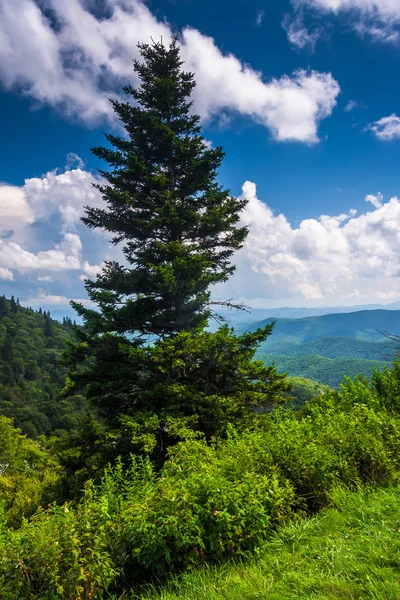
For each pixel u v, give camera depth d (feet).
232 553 12.03
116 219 40.75
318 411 25.21
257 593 9.30
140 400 33.73
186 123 44.42
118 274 39.50
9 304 655.35
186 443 17.44
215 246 44.21
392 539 10.53
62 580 9.61
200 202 44.86
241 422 31.68
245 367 34.47
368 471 16.89
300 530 12.78
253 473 14.34
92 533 10.88
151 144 44.78
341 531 12.20
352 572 9.39
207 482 12.89
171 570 11.66
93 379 36.11
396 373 31.58
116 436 27.94
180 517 11.56
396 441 18.44
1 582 9.50
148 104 45.78
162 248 36.81
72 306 37.78
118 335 37.17
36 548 9.93
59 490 30.99
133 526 11.52
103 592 11.01
